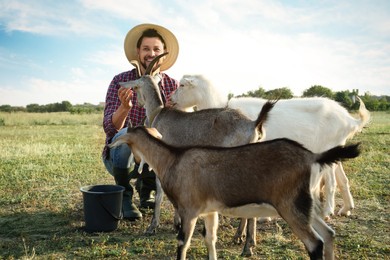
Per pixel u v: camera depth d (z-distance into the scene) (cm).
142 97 533
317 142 566
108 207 511
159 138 434
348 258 426
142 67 621
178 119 492
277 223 554
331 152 339
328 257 362
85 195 514
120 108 544
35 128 2191
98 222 513
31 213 593
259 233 513
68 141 1484
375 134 1630
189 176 381
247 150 365
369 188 718
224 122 455
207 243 411
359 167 905
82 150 1215
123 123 570
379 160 994
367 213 588
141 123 598
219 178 367
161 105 521
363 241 471
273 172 347
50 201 654
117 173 576
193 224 386
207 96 519
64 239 486
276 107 565
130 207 577
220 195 368
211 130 461
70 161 1008
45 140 1516
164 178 402
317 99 584
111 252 439
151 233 514
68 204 638
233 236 499
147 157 420
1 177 812
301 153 349
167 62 652
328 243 362
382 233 506
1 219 565
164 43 636
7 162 976
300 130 555
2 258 427
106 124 575
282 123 552
